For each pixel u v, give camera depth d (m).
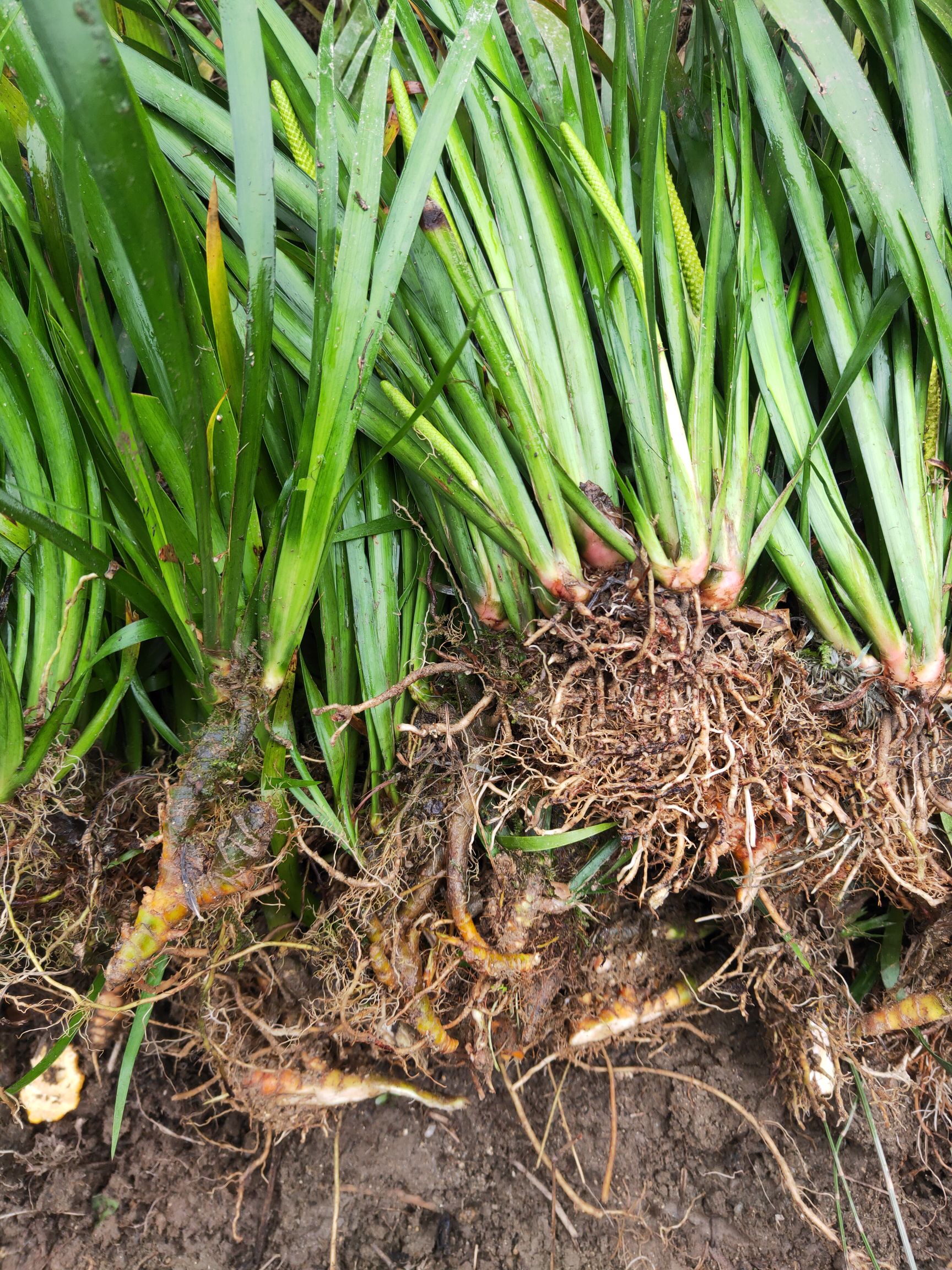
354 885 0.42
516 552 0.41
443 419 0.40
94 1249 0.46
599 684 0.40
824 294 0.42
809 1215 0.45
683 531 0.40
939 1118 0.49
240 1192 0.45
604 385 0.45
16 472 0.41
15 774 0.40
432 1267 0.46
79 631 0.43
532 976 0.45
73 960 0.45
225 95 0.46
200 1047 0.47
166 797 0.42
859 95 0.40
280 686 0.40
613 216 0.38
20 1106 0.47
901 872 0.43
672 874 0.41
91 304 0.33
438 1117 0.49
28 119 0.42
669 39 0.36
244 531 0.36
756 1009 0.50
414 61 0.42
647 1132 0.49
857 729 0.43
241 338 0.41
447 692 0.45
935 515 0.44
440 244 0.38
